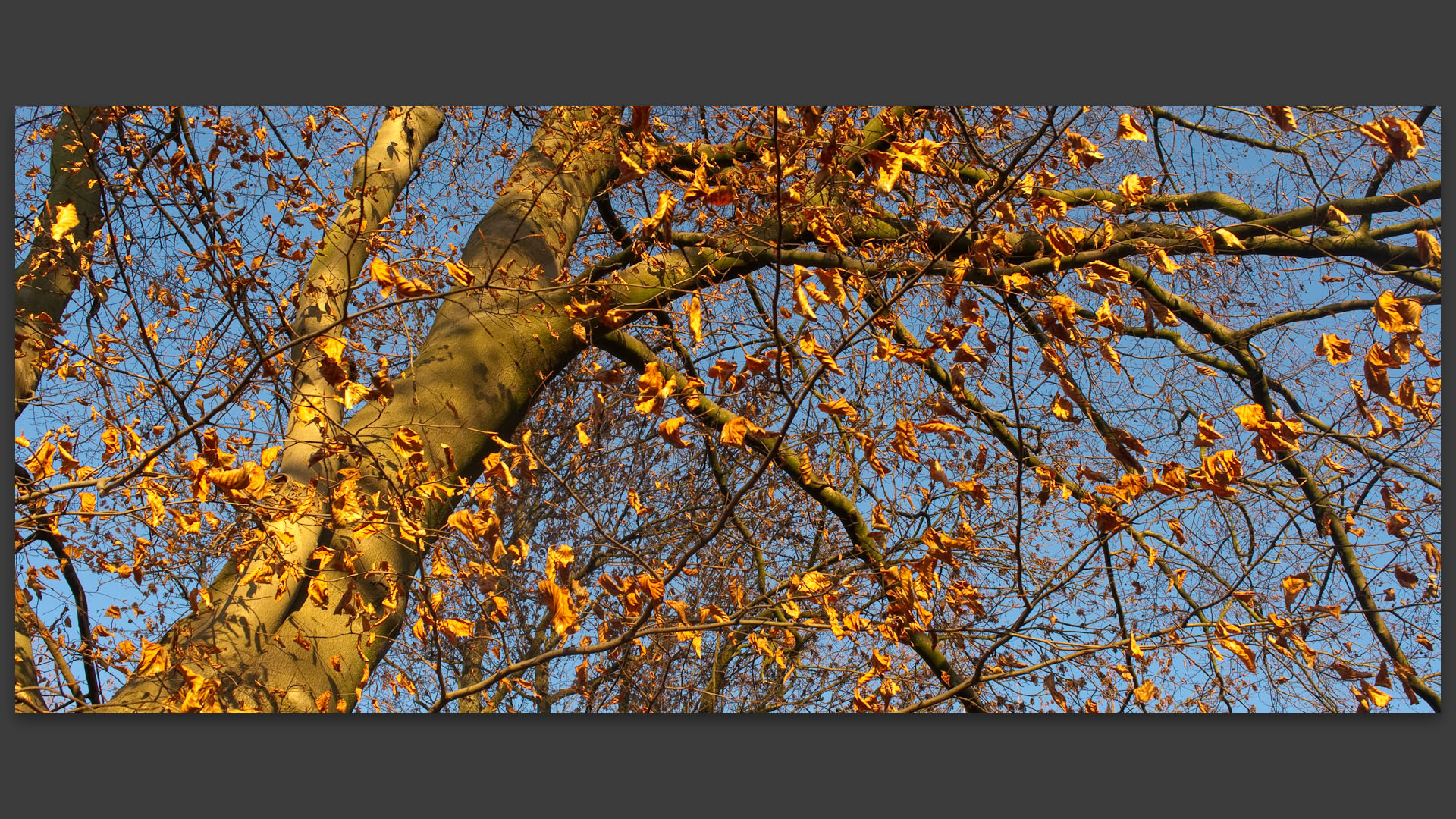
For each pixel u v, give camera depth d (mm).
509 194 3510
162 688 2131
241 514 2391
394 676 2703
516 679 2818
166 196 2871
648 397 2107
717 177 2561
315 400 2525
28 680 2279
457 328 3078
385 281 2262
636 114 2477
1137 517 2332
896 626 2686
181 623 2244
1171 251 3291
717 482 4906
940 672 3578
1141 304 2707
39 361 2752
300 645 2295
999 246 2408
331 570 2453
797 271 2121
